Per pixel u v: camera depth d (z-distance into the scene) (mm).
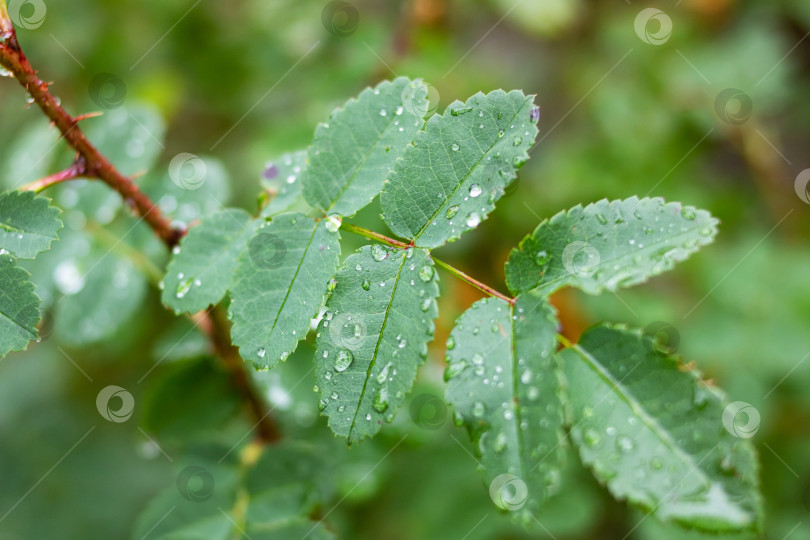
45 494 395
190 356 284
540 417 226
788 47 543
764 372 395
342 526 345
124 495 405
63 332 291
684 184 464
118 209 298
